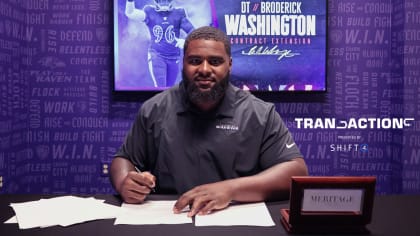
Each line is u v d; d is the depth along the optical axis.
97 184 2.68
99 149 2.67
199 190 1.16
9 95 2.37
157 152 1.52
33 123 2.65
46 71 2.64
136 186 1.22
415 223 1.02
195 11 2.56
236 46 2.58
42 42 2.63
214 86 1.38
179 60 2.58
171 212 1.12
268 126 1.52
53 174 2.67
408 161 2.52
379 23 2.64
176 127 1.50
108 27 2.64
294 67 2.59
